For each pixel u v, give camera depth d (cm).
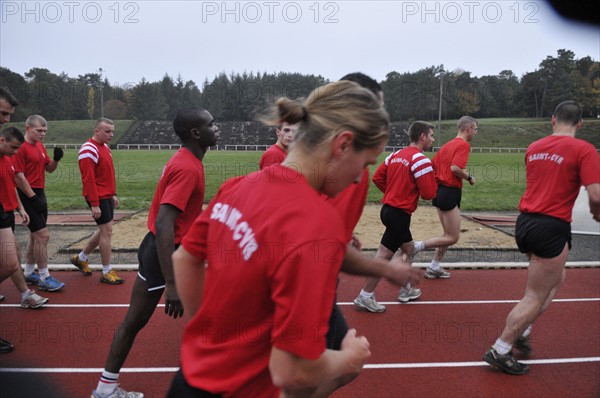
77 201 1382
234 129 4947
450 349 436
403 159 512
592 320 508
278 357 133
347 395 357
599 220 367
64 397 347
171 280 308
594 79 6256
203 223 169
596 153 360
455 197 591
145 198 1444
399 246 537
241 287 144
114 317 507
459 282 641
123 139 4806
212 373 152
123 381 374
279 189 146
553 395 359
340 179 154
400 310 538
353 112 147
